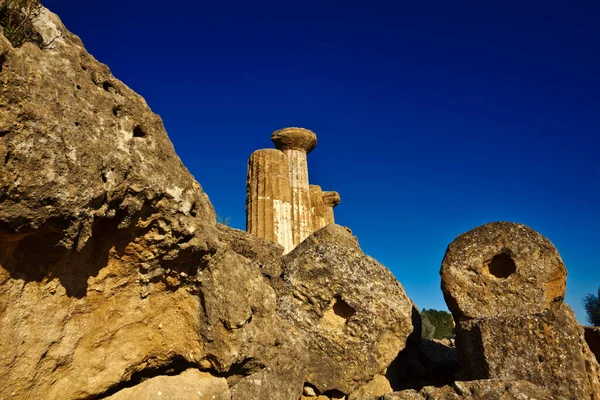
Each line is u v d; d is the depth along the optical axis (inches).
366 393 219.0
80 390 129.6
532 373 211.6
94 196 111.6
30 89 98.9
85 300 130.3
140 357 148.3
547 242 236.2
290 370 189.2
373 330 223.6
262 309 177.6
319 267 228.4
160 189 133.6
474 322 231.3
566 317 219.9
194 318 159.8
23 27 107.3
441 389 181.2
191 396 151.3
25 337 113.1
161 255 142.6
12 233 101.1
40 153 98.9
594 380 213.3
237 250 214.8
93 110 119.3
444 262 247.8
